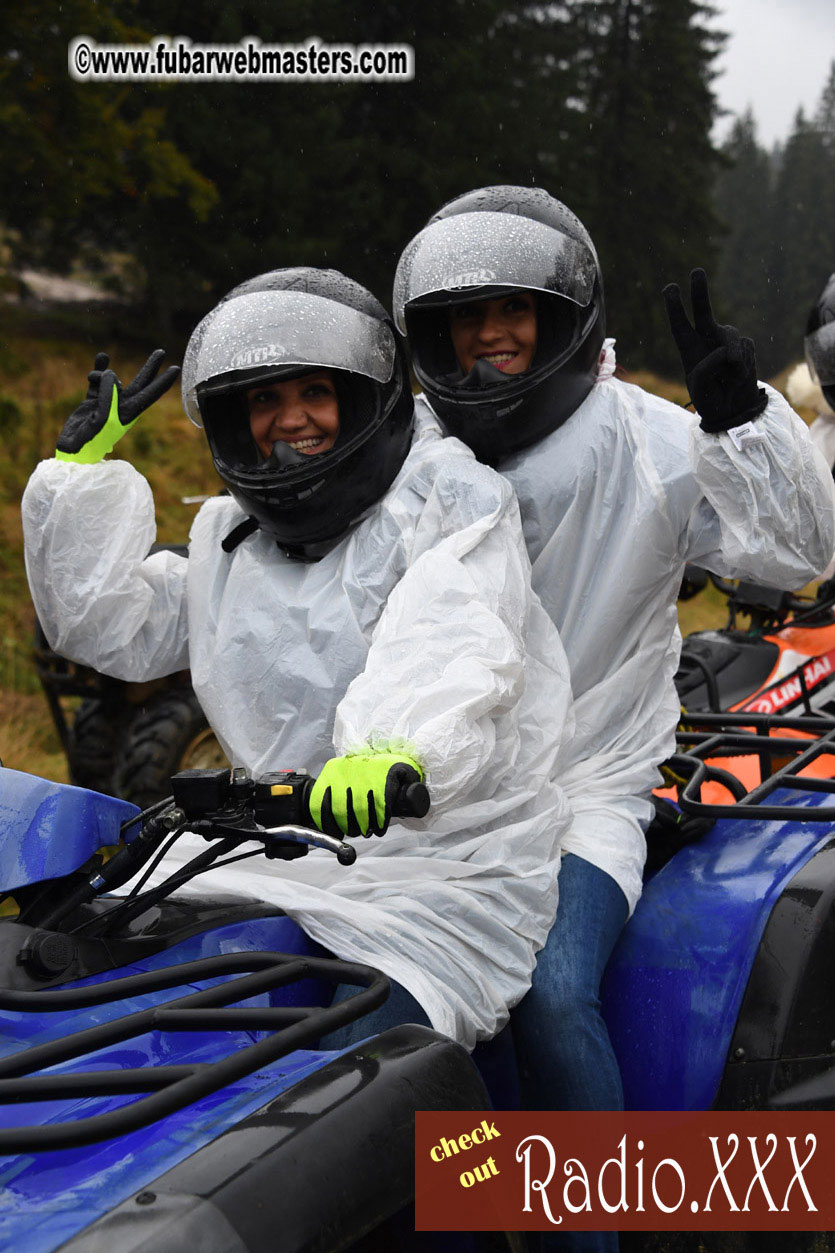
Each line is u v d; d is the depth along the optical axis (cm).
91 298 1634
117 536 250
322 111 1562
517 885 209
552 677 229
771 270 2841
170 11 1471
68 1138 126
